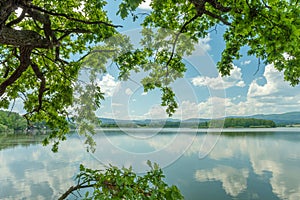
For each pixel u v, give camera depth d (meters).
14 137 36.00
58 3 4.39
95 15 4.57
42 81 4.28
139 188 2.13
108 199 1.94
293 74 4.02
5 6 2.26
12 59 4.79
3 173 15.58
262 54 3.75
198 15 3.11
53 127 5.01
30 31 2.78
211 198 9.17
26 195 11.12
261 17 2.30
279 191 10.80
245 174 13.02
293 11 2.38
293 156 17.94
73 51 5.01
